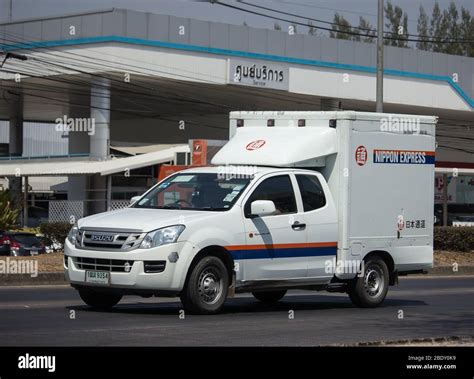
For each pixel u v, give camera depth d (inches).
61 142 3132.4
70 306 595.2
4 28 1941.4
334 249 606.5
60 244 1416.1
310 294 773.9
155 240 518.9
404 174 648.4
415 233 657.6
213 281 541.3
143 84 1899.6
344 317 576.1
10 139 2605.8
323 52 2103.8
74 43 1838.1
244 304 663.8
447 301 729.0
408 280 1045.8
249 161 605.3
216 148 1486.2
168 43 1840.6
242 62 1941.4
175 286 522.3
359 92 2182.6
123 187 1908.2
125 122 2605.8
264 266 562.6
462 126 2677.2
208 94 2046.0
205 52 1887.3
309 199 596.4
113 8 1787.6
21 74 1909.4
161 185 592.4
